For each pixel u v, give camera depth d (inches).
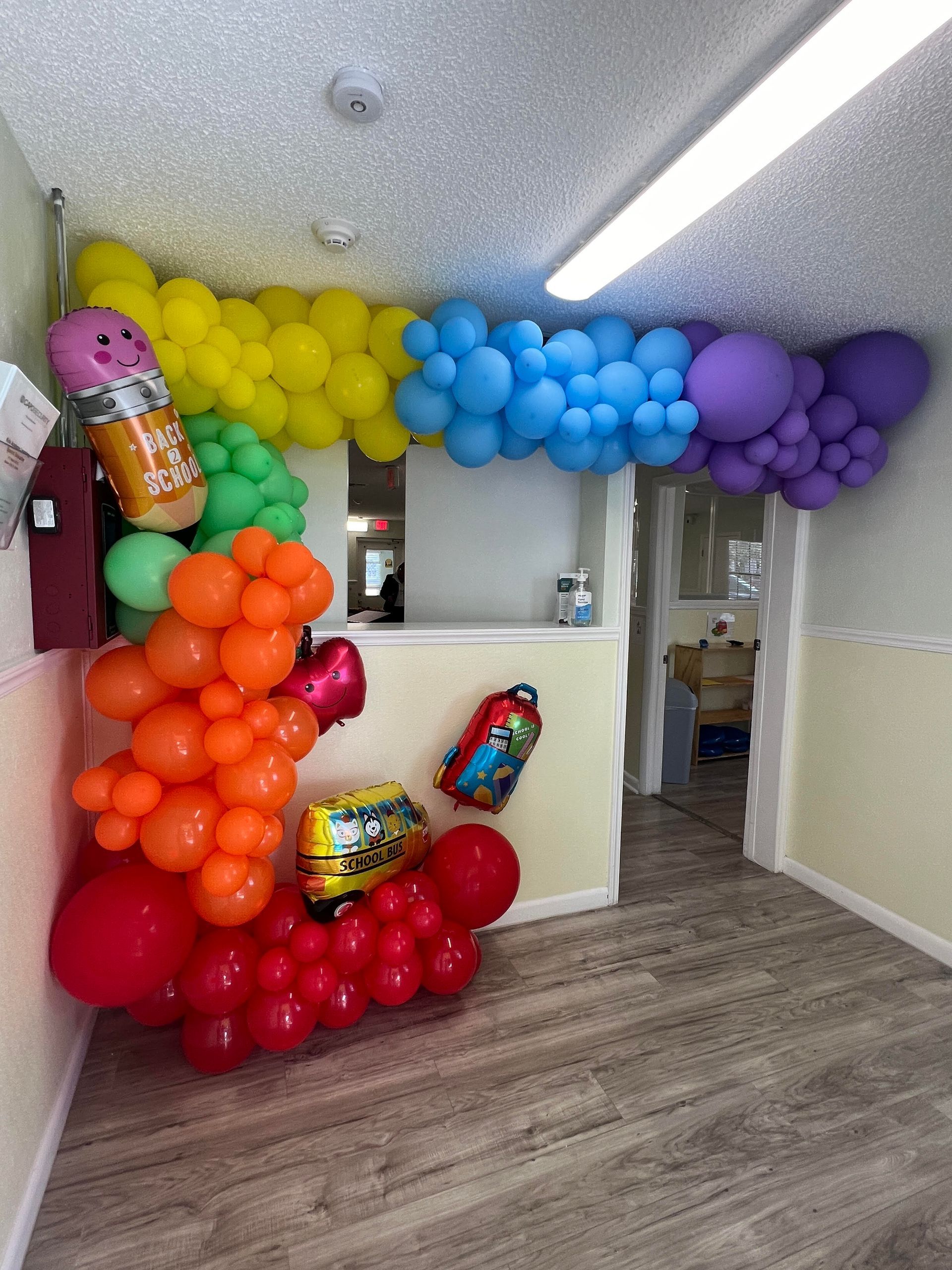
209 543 65.8
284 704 68.9
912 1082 69.2
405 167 57.9
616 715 104.2
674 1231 53.2
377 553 386.9
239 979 65.6
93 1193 55.3
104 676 61.2
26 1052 52.7
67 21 42.2
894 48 40.9
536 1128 62.6
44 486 56.1
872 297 82.4
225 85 48.2
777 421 83.8
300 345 73.5
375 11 41.7
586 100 49.7
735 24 42.8
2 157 51.6
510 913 99.6
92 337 53.6
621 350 83.3
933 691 93.8
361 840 72.8
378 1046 73.1
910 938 96.0
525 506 112.6
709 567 196.5
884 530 101.4
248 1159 58.8
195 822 57.6
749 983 85.7
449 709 93.7
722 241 68.9
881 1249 52.2
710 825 142.1
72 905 59.1
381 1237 52.3
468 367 73.5
